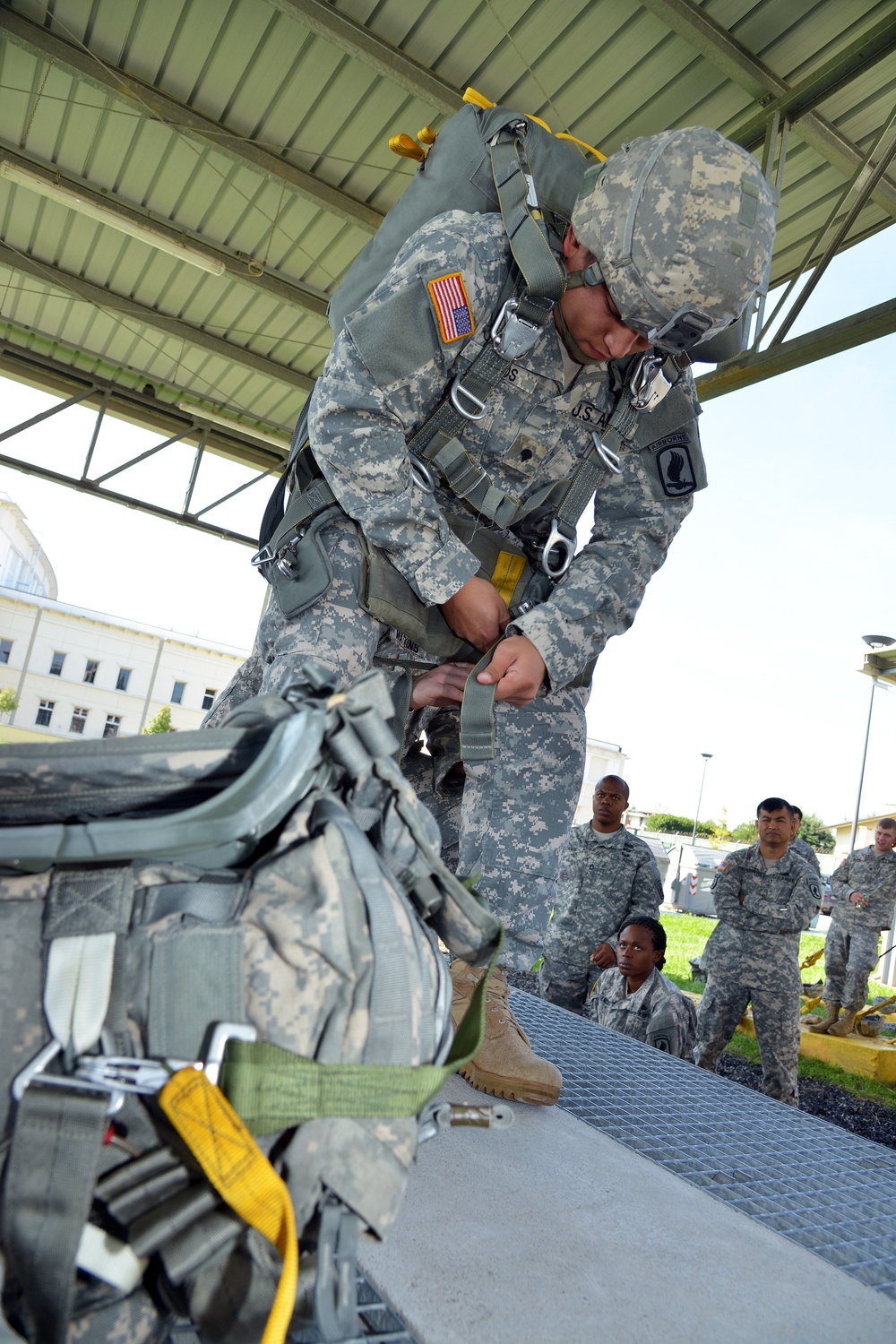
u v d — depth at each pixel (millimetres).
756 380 6555
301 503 1741
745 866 5590
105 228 8977
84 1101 650
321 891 721
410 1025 716
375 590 1666
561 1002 5508
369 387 1586
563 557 1862
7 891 711
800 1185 1685
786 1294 1219
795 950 5445
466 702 1646
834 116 5980
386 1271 1083
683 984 10016
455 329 1563
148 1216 664
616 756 47125
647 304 1528
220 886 736
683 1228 1370
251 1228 678
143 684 41531
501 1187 1394
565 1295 1100
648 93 6359
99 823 721
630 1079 2303
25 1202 639
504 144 1702
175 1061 675
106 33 6953
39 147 8227
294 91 7078
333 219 8320
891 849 7691
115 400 11672
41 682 40375
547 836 1894
